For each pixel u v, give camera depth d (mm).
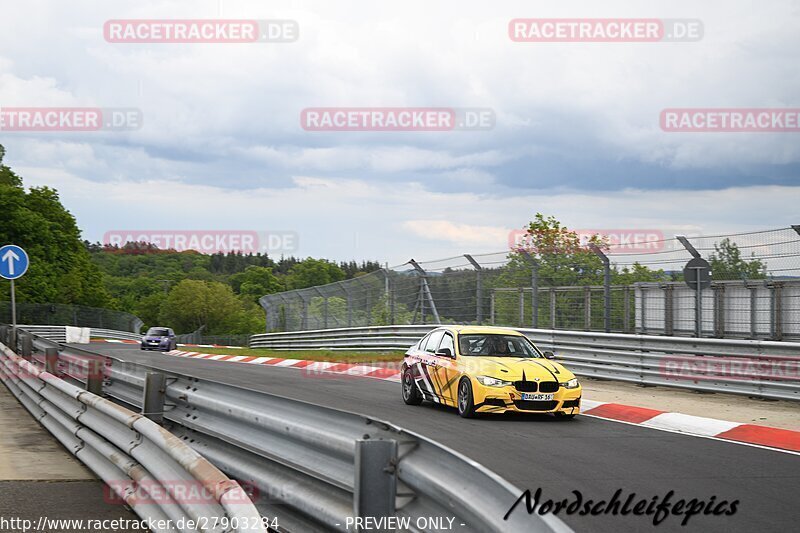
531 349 12680
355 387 16078
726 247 15289
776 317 14750
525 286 20328
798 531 5906
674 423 11375
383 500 3656
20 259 17719
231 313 124125
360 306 29219
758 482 7504
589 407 13086
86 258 74812
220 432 6398
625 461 8430
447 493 3371
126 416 6637
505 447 9156
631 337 16125
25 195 71000
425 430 10344
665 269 16359
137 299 133000
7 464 8336
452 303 23094
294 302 36438
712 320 16047
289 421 5141
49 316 52688
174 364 22672
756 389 13523
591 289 18484
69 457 8812
